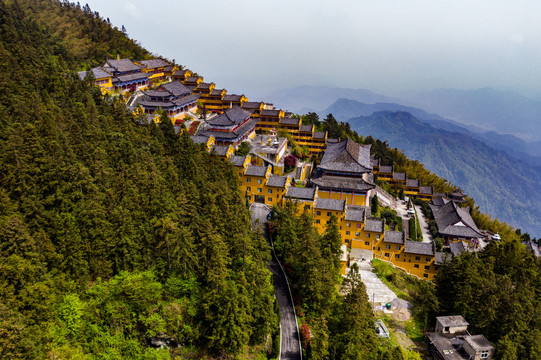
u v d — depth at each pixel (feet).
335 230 286.87
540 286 282.77
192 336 190.90
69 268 179.52
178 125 444.96
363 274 309.22
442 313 271.28
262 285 218.38
